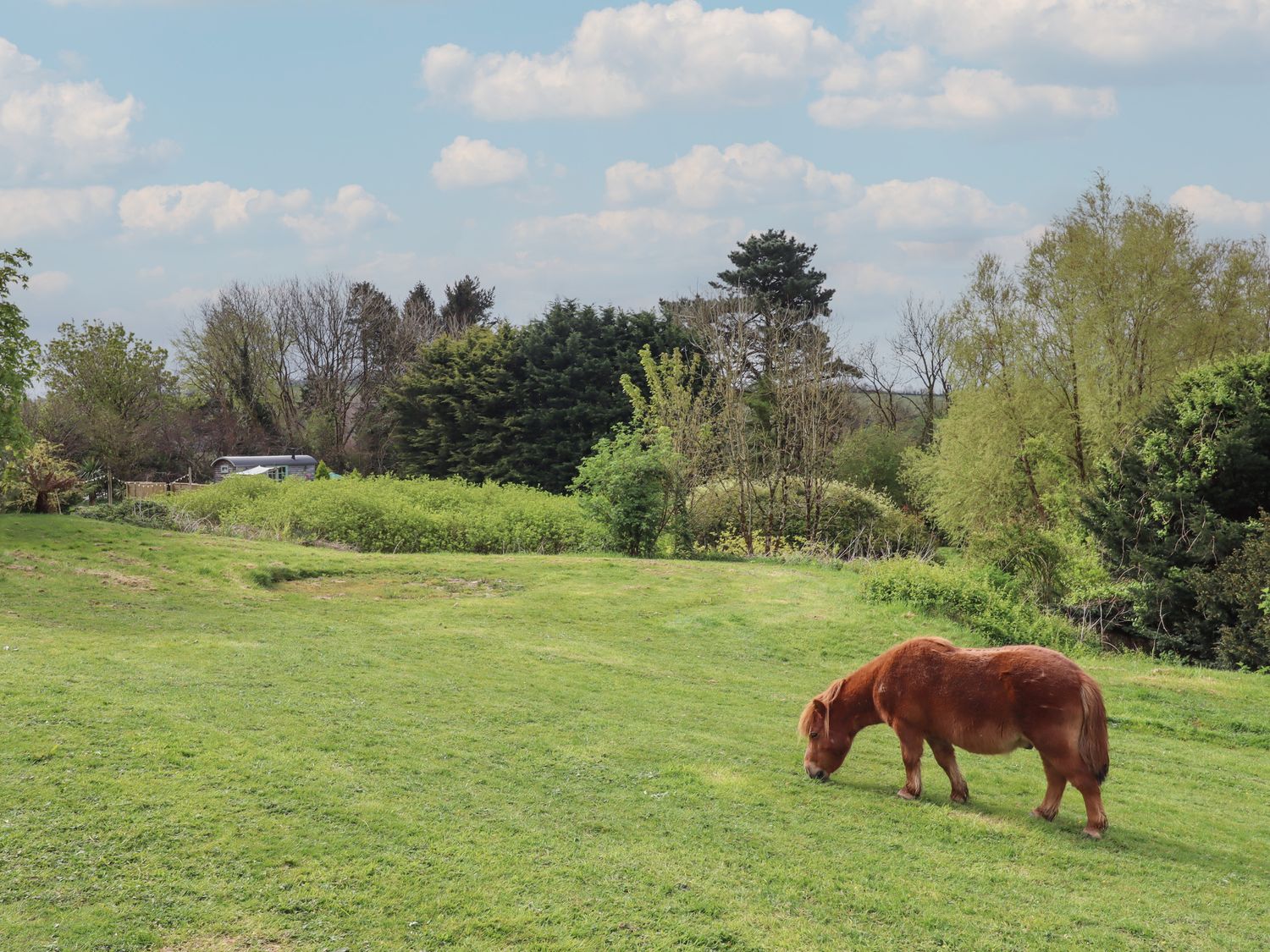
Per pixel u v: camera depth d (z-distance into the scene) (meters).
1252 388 21.62
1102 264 31.38
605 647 14.96
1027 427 33.38
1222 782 10.32
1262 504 21.28
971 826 7.79
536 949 5.24
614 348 51.09
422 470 53.56
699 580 21.42
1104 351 31.67
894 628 16.80
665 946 5.35
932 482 38.44
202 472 58.34
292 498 29.17
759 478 35.25
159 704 9.12
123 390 49.03
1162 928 6.09
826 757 8.77
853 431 50.97
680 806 7.77
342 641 13.65
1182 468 21.84
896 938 5.68
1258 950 5.90
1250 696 14.16
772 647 15.68
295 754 8.03
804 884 6.35
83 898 5.37
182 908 5.36
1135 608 20.92
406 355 71.19
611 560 23.77
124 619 13.91
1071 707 7.71
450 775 7.99
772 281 63.88
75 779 6.95
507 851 6.48
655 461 26.55
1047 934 5.88
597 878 6.18
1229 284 31.98
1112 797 9.27
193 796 6.86
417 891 5.79
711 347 38.91
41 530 19.95
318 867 5.98
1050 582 21.38
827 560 25.55
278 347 71.00
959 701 8.05
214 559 19.48
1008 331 33.44
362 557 22.02
